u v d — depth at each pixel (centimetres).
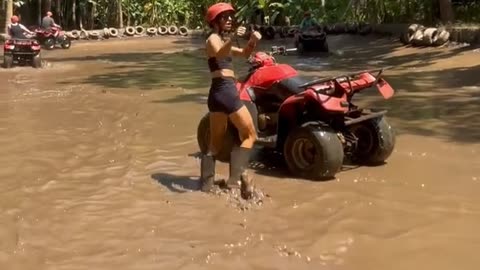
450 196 518
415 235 434
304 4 2845
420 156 648
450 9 1873
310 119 586
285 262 392
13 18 1630
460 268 382
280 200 514
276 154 665
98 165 630
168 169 614
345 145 586
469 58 1450
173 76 1416
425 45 1748
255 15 3133
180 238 435
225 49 518
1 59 1862
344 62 1650
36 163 637
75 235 443
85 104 1012
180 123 839
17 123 847
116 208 500
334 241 423
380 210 486
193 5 3559
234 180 545
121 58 1928
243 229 450
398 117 852
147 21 3522
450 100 976
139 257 403
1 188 553
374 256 400
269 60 641
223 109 531
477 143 696
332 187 548
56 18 3175
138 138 749
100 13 3384
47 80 1363
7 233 447
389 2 2375
